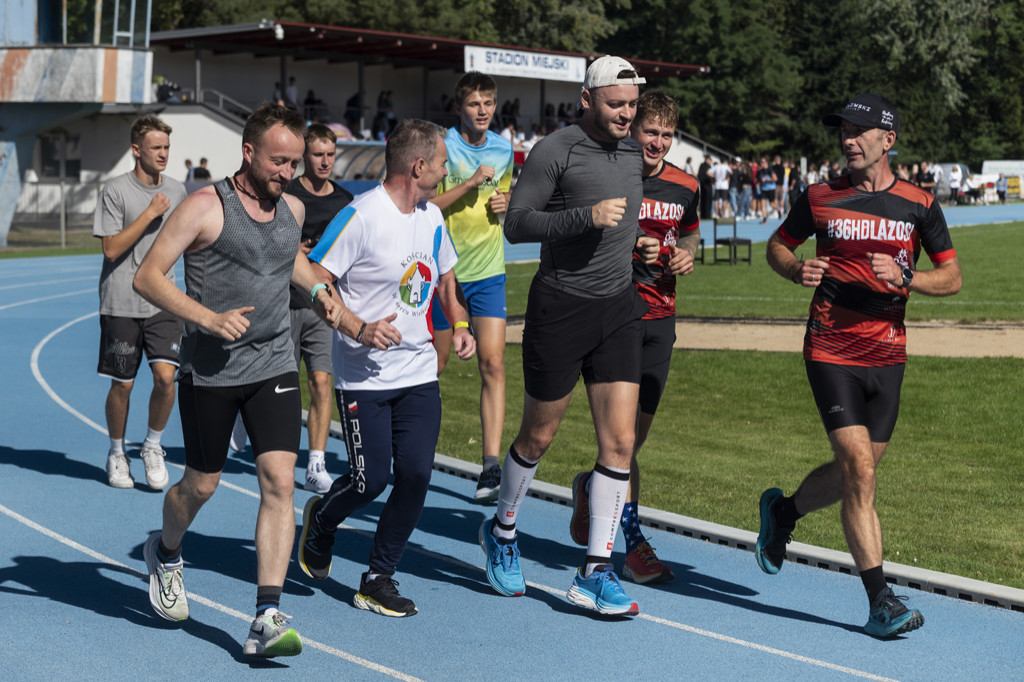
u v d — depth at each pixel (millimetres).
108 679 4602
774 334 15602
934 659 4891
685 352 14039
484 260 7609
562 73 45438
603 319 5238
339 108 46906
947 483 8023
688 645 5035
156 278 4527
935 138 73625
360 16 49031
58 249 30641
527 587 5844
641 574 5883
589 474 5949
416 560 6301
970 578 5820
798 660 4867
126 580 5887
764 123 68500
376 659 4836
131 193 7398
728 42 64875
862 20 69750
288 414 4812
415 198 5176
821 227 5219
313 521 5562
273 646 4656
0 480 7945
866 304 5148
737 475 8297
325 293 4949
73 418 10328
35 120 31969
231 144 38875
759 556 5754
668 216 5969
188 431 4867
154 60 41125
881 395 5223
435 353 5422
